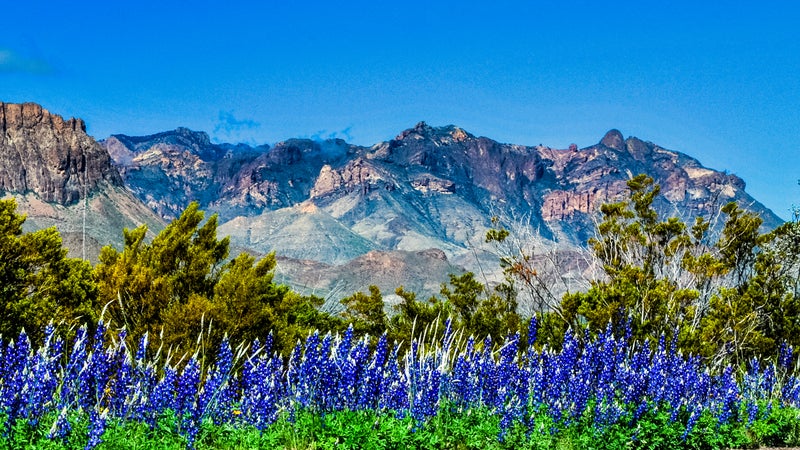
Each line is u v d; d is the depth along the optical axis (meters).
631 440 13.16
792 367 24.88
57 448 9.21
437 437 11.70
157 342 20.38
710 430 14.41
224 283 22.53
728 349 23.55
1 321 19.86
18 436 9.40
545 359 14.24
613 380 14.50
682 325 23.08
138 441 10.05
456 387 13.02
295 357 12.61
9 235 22.30
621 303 21.41
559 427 13.15
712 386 16.34
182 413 10.65
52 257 23.22
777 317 25.98
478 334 27.28
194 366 11.16
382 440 11.08
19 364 10.41
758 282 26.81
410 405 11.96
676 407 14.39
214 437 10.88
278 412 11.42
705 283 26.33
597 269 25.91
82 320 21.77
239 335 21.75
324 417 11.38
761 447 14.98
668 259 26.14
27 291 22.97
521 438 12.42
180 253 26.80
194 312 20.89
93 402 10.89
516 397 13.16
